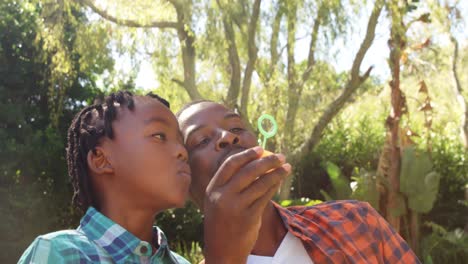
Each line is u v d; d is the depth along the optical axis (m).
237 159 1.22
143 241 1.37
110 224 1.36
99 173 1.39
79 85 13.44
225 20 11.26
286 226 2.01
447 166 14.60
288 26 11.55
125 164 1.37
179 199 1.38
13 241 11.72
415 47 10.66
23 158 11.96
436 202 14.37
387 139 10.63
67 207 12.87
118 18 11.74
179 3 11.62
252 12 11.42
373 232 2.10
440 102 15.34
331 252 1.94
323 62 11.86
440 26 12.59
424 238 10.99
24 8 12.68
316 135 12.79
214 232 1.20
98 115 1.44
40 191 12.45
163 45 12.50
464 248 10.64
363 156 15.41
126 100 1.44
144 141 1.37
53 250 1.28
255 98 13.10
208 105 2.08
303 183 15.38
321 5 11.09
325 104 13.42
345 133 15.93
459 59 14.62
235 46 11.83
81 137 1.43
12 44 12.49
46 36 11.88
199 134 2.00
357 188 10.42
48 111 13.19
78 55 13.27
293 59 12.09
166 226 13.22
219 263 1.21
